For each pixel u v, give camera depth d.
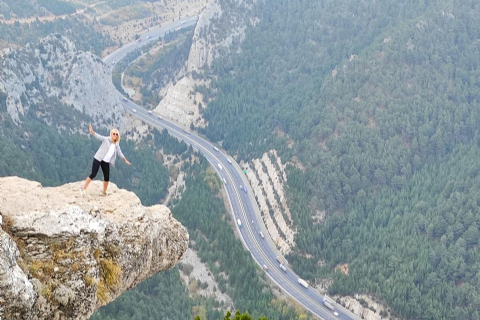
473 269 184.25
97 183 37.34
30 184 32.28
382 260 195.88
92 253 31.14
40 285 28.25
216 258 193.50
